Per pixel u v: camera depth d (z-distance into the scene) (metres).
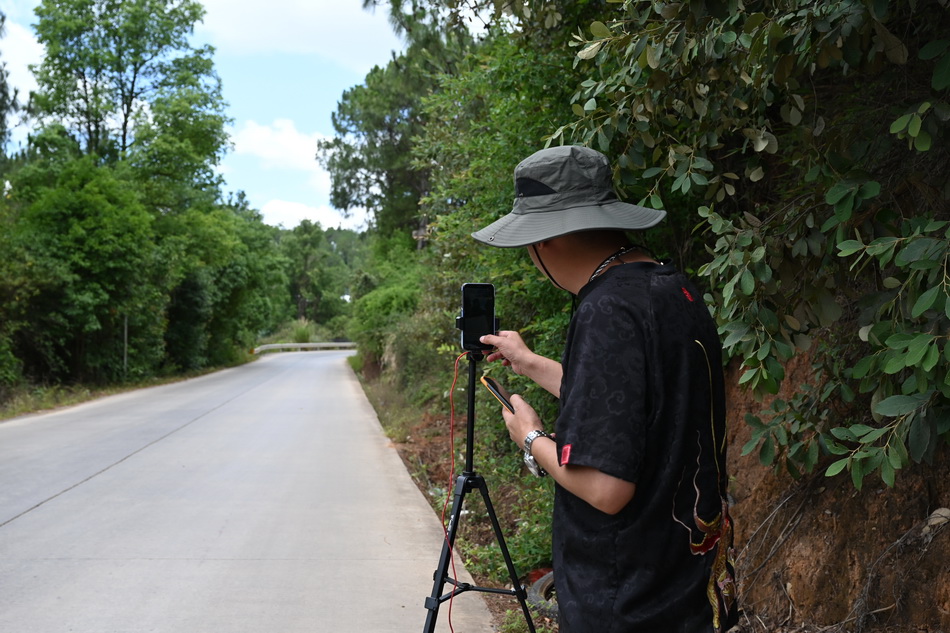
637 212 1.74
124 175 28.16
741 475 4.14
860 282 3.43
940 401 2.29
